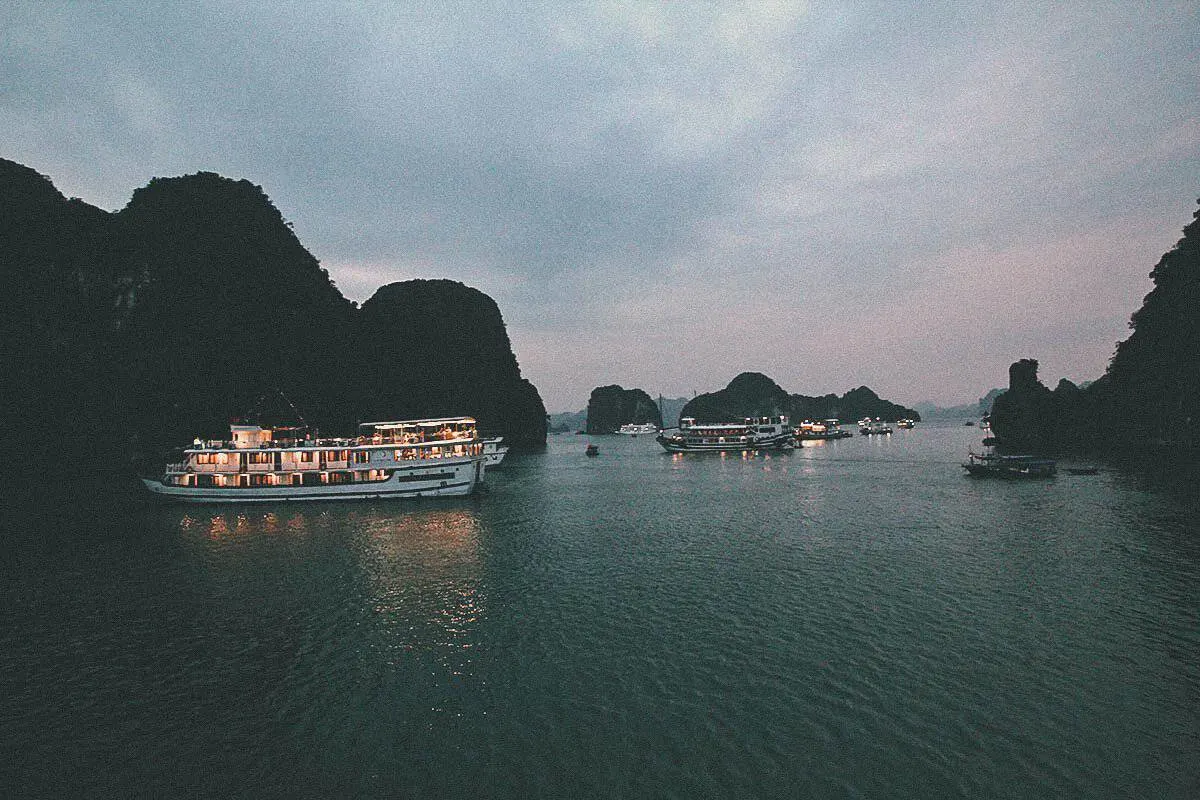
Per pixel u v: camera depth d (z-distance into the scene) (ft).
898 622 82.58
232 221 409.49
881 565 113.09
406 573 113.29
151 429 318.04
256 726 58.29
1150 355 391.04
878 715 57.93
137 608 93.71
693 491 238.07
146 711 61.52
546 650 75.41
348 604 94.94
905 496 207.31
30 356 298.56
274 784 49.29
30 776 50.65
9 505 202.80
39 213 333.21
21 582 108.78
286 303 419.74
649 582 105.09
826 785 47.47
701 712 59.11
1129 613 84.23
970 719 57.00
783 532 148.15
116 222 367.66
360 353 503.20
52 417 296.30
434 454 225.15
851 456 425.69
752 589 99.55
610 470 352.49
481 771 50.31
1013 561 113.50
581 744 53.98
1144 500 183.32
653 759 51.42
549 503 206.80
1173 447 363.56
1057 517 157.89
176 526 164.14
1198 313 357.20
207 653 76.02
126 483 268.00
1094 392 458.50
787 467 343.26
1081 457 358.64
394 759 52.39
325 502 204.54
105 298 342.03
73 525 165.89
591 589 101.60
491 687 65.51
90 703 63.26
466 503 206.08
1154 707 58.65
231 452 202.80
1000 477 259.60
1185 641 74.08
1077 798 45.55
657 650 74.69
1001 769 49.19
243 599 97.96
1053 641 74.95
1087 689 62.44
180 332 341.21
